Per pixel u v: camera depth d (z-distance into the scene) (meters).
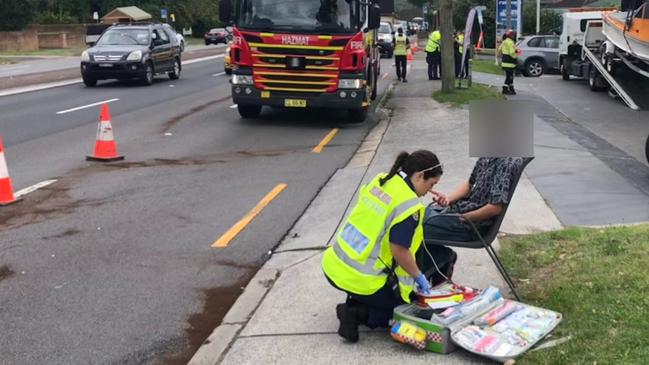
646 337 3.90
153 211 7.95
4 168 8.25
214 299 5.52
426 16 78.12
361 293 4.33
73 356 4.58
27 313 5.23
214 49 52.88
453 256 4.96
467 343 4.07
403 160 4.38
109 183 9.27
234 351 4.43
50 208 8.09
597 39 21.58
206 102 18.33
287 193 8.73
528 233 6.39
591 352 3.86
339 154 11.27
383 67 32.09
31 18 63.91
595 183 8.27
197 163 10.58
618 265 5.04
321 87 13.70
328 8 13.49
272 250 6.66
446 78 17.97
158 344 4.75
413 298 4.44
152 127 14.10
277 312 5.03
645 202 7.39
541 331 4.17
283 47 13.55
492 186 4.86
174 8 77.69
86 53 22.34
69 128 13.91
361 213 4.39
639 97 17.59
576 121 14.57
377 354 4.23
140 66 22.34
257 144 12.24
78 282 5.84
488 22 50.31
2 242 6.86
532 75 27.38
